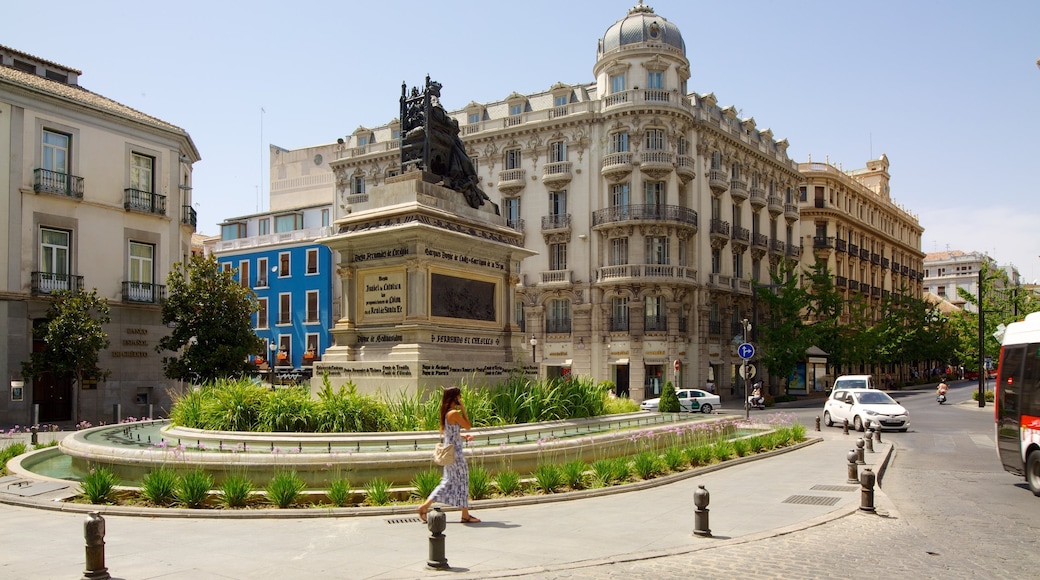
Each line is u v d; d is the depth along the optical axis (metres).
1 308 31.16
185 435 14.53
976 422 33.31
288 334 61.25
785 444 21.14
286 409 14.52
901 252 102.62
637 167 51.53
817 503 12.12
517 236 20.83
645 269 50.78
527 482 12.55
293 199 69.56
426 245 17.69
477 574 7.54
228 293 34.00
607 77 54.03
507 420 16.55
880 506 11.92
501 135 55.91
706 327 54.94
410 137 19.59
